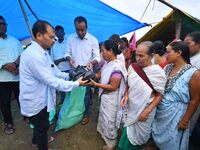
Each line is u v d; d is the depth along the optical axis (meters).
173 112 2.50
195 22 4.78
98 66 3.57
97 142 3.31
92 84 2.75
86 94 3.53
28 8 4.59
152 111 2.58
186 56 2.45
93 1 4.81
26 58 2.32
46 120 2.64
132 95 2.58
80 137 3.40
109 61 2.83
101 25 5.48
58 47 4.46
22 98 2.48
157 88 2.44
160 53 3.00
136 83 2.51
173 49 2.44
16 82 3.46
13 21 4.97
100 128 3.31
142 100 2.51
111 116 2.96
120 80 2.77
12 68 3.29
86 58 3.56
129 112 2.71
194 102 2.38
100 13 5.16
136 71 2.52
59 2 4.66
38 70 2.29
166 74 2.63
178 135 2.56
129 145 2.86
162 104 2.57
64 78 2.99
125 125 2.77
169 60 2.51
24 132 3.54
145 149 3.06
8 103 3.40
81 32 3.39
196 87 2.32
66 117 3.41
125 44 4.39
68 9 4.92
